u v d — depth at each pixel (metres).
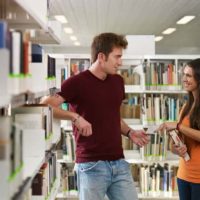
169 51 12.23
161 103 4.03
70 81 2.15
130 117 4.20
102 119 2.13
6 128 1.07
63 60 4.02
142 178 4.00
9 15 1.56
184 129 2.39
